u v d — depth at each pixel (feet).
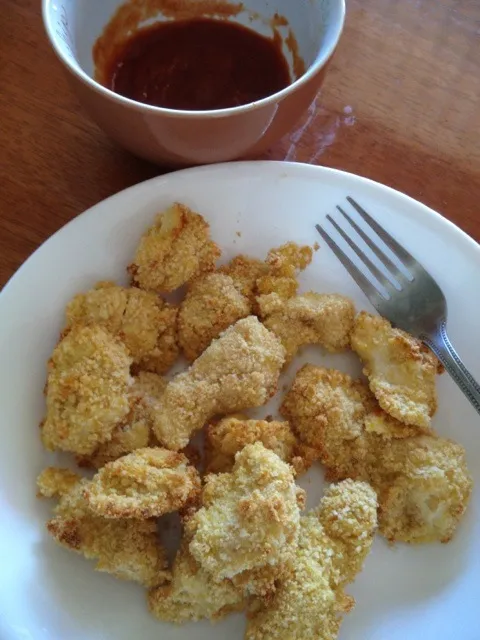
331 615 0.62
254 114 0.63
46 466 0.66
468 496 0.67
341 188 0.73
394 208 0.73
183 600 0.62
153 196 0.71
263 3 0.75
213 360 0.68
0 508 0.63
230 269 0.74
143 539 0.63
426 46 0.85
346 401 0.70
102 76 0.73
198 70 0.75
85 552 0.61
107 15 0.73
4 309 0.67
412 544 0.67
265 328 0.71
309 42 0.72
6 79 0.78
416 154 0.80
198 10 0.77
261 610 0.62
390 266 0.73
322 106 0.81
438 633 0.63
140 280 0.71
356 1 0.86
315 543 0.64
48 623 0.60
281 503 0.61
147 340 0.70
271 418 0.71
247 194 0.73
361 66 0.83
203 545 0.60
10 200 0.75
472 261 0.72
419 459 0.67
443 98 0.83
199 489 0.64
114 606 0.63
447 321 0.73
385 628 0.64
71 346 0.66
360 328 0.72
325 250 0.75
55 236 0.69
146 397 0.69
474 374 0.72
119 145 0.74
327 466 0.69
